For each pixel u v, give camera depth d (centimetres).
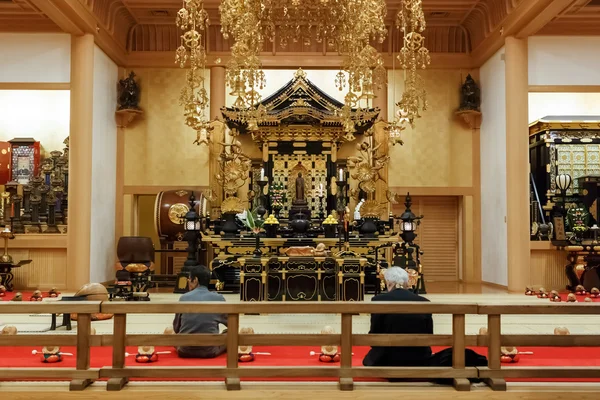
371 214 1055
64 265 1114
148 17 1290
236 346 392
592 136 1294
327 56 1339
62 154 1272
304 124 1199
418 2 849
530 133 1348
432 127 1346
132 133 1327
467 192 1332
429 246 1381
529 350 542
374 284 1095
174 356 516
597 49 1132
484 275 1287
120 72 1320
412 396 388
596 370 394
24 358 504
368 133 1174
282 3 971
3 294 923
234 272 1126
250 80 861
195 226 1064
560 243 1101
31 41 1123
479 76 1332
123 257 1016
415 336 395
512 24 1080
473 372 393
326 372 390
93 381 405
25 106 1378
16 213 1151
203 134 1307
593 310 390
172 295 999
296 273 809
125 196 1316
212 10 1248
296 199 1110
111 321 717
